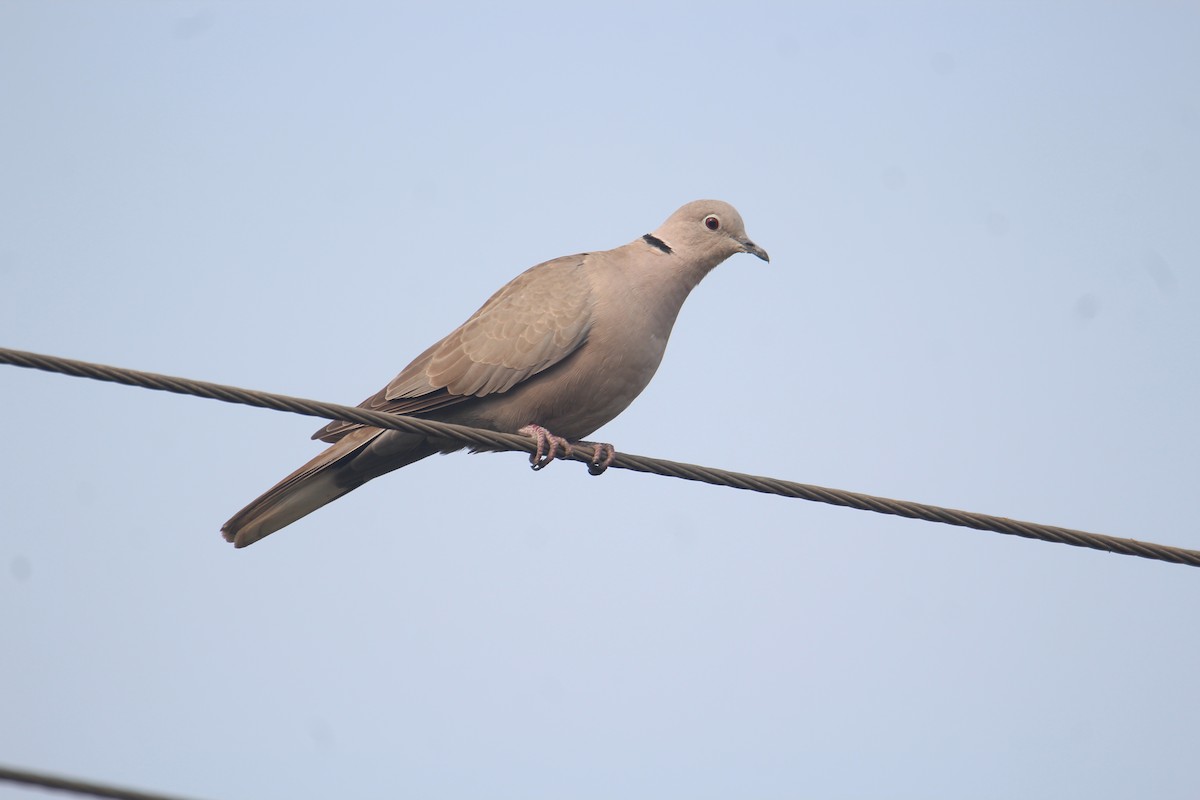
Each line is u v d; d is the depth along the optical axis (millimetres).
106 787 7461
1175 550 10547
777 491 10602
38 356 9297
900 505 10523
